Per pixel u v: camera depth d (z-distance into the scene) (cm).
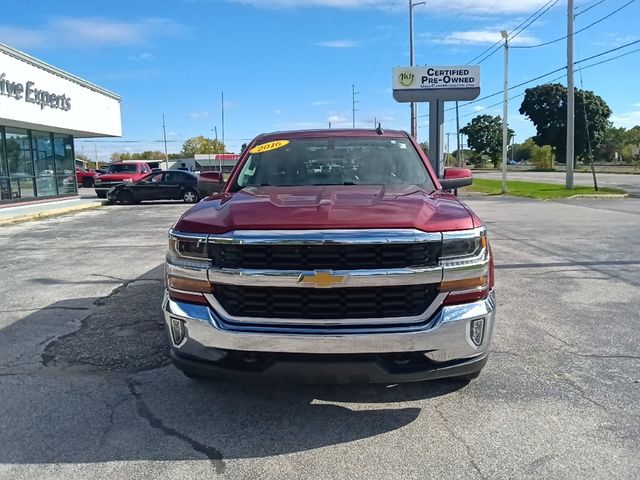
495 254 878
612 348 447
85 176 3812
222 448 300
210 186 504
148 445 303
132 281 707
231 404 353
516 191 2677
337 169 453
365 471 278
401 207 315
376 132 507
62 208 1859
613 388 370
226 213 320
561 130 8075
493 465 281
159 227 1339
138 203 2295
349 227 291
